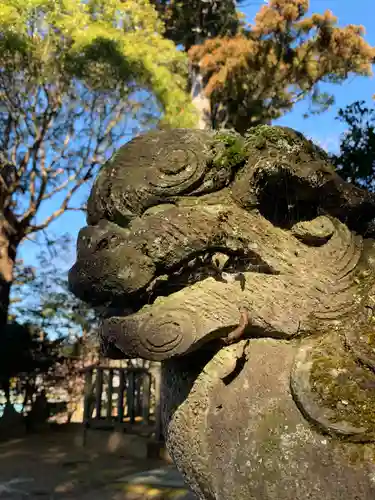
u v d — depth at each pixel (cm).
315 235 172
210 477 158
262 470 149
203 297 166
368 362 154
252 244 170
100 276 172
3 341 1009
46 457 671
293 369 157
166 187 176
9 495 480
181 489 423
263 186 174
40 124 973
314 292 168
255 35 993
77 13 882
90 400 782
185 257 169
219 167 177
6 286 1016
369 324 159
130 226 177
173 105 910
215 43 1006
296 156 173
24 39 850
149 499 407
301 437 149
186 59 999
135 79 905
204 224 170
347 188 180
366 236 187
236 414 158
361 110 342
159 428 673
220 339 166
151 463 629
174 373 180
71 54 874
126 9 959
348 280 170
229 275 169
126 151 187
